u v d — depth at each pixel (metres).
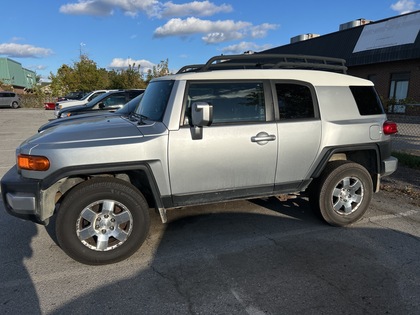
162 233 4.10
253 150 3.73
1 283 3.08
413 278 3.12
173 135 3.44
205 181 3.64
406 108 15.77
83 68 44.12
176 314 2.65
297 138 3.91
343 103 4.21
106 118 4.33
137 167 3.35
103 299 2.84
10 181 3.27
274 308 2.71
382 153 4.37
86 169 3.22
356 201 4.29
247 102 3.78
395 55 18.92
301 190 4.15
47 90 48.53
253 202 5.13
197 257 3.53
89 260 3.33
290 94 3.97
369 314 2.63
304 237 3.98
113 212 3.38
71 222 3.23
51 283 3.07
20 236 4.04
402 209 4.89
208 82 3.67
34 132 14.47
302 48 26.69
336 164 4.21
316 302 2.78
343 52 22.45
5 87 58.34
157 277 3.16
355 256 3.53
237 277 3.15
